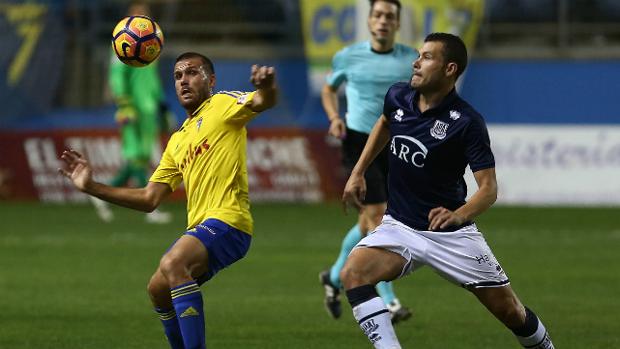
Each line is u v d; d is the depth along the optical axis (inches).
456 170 910.4
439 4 3004.4
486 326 1296.8
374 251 915.4
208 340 1188.5
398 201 931.3
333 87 1434.5
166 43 3149.6
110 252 1998.0
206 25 3171.8
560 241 2214.6
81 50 3127.5
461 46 892.6
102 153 2977.4
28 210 2797.7
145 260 1891.0
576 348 1149.7
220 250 942.4
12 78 3065.9
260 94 927.7
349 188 992.9
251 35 3144.7
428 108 904.9
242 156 970.7
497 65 2982.3
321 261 1898.4
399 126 918.4
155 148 2908.5
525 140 2930.6
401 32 2999.5
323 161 2950.3
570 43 3184.1
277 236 2269.9
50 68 3100.4
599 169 2908.5
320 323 1310.3
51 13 3144.7
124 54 1063.0
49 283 1620.3
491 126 2947.8
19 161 3019.2
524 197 2918.3
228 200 957.8
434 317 1362.0
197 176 964.0
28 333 1221.7
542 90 2960.1
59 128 3014.3
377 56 1393.9
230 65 3085.6
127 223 2509.8
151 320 1314.0
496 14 3193.9
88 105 3061.0
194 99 979.3
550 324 1302.9
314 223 2507.4
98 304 1432.1
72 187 2999.5
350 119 1405.0
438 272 923.4
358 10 3021.7
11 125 3031.5
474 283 910.4
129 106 2391.7
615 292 1569.9
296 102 3006.9
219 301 1475.1
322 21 3036.4
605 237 2284.7
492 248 2101.4
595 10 3191.4
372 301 895.1
